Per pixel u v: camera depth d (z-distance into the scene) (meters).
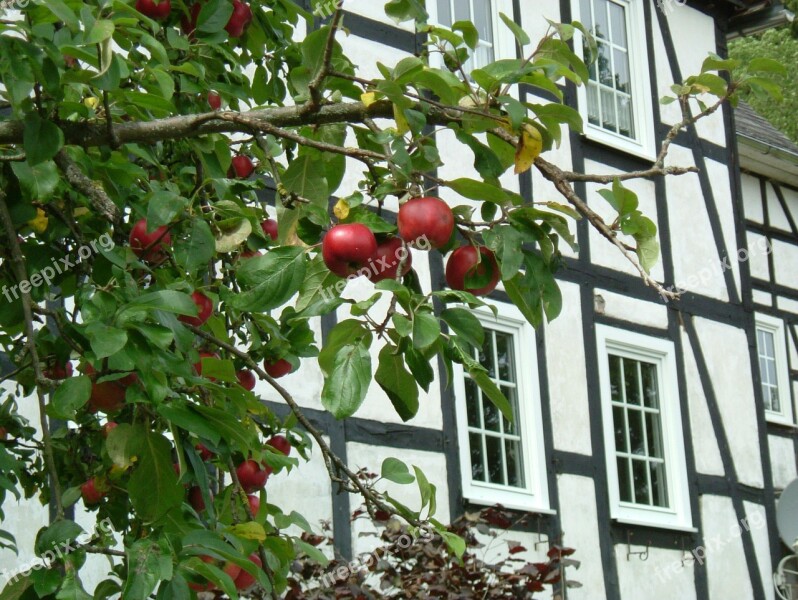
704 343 10.00
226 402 2.80
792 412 12.48
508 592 5.75
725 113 10.71
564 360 8.78
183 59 3.27
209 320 2.95
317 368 7.10
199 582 2.23
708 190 10.37
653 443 9.54
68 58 2.62
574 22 2.36
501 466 8.24
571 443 8.67
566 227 2.21
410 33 8.16
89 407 2.34
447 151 8.15
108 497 2.98
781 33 23.47
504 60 2.31
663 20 10.32
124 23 2.44
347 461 7.14
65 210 2.89
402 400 2.21
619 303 9.33
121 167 2.96
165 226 2.62
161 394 2.14
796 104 22.78
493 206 2.26
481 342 2.09
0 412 3.38
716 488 9.80
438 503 7.61
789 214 12.95
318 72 2.42
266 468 2.87
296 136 2.34
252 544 2.47
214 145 3.01
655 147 9.98
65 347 2.63
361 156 2.30
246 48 3.61
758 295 12.51
